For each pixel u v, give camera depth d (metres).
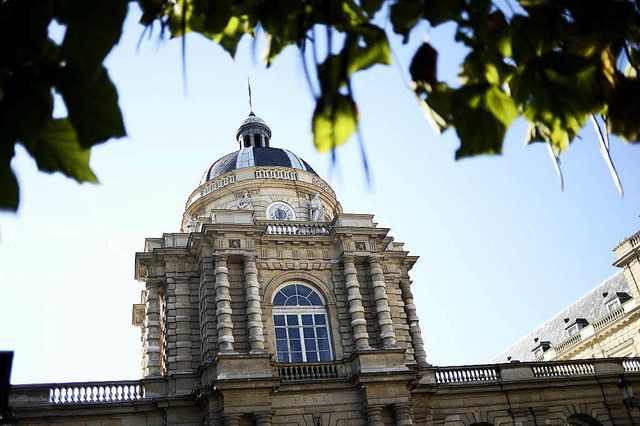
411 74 2.75
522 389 35.50
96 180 2.56
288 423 29.00
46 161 2.51
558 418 35.47
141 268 35.78
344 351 32.31
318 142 2.63
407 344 35.19
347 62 2.67
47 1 2.30
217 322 31.09
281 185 43.44
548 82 2.88
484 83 2.77
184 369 31.28
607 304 57.94
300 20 2.86
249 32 3.34
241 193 42.84
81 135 2.34
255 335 30.59
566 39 2.97
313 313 33.34
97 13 2.22
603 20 2.91
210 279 32.59
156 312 33.81
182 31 2.75
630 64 3.08
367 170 2.33
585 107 2.91
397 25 2.78
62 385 29.53
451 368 35.50
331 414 29.64
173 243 35.19
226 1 3.12
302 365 30.75
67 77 2.29
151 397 30.31
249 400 28.22
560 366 37.91
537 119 2.98
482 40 2.90
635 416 37.09
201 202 43.75
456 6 2.83
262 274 33.41
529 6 2.96
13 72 2.38
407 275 39.28
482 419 34.25
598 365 38.69
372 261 34.66
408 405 29.89
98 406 29.23
